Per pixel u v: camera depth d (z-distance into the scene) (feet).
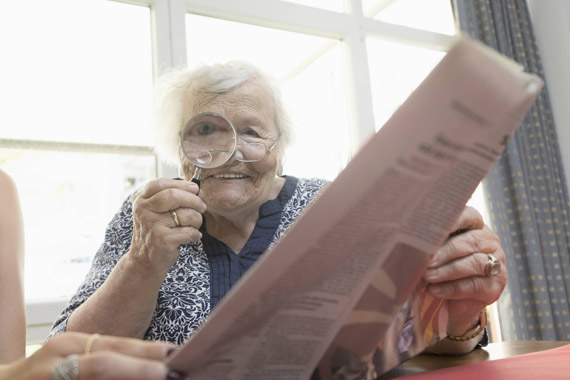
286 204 4.16
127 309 3.19
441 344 2.65
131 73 7.17
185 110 4.01
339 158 8.57
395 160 1.19
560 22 10.25
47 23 6.81
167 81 4.33
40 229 6.47
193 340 1.20
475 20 9.59
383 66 9.26
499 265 2.14
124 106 7.10
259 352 1.41
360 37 8.80
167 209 3.09
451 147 1.23
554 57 10.31
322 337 1.51
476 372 1.97
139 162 7.13
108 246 4.00
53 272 6.47
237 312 1.20
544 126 9.89
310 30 8.45
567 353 2.18
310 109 8.41
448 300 2.32
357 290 1.43
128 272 3.16
